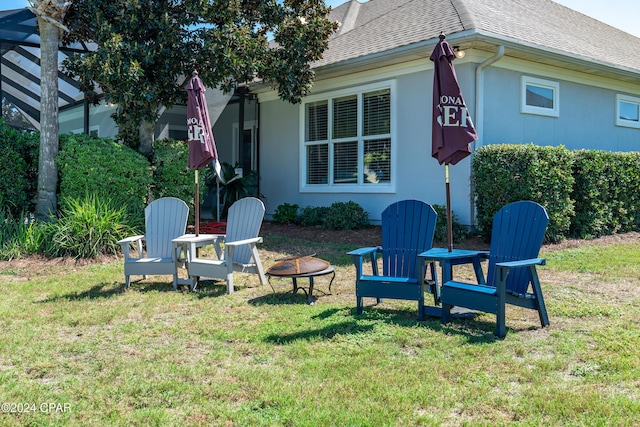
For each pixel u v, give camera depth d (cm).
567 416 263
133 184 859
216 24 888
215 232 957
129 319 453
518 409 271
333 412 271
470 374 318
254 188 1190
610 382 304
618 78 1113
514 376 316
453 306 439
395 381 309
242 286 584
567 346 364
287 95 967
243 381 313
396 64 942
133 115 859
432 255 438
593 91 1091
